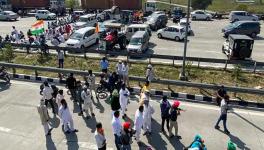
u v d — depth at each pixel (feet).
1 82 65.00
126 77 59.21
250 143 41.42
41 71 71.92
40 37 95.76
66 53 87.40
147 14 162.61
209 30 124.67
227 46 83.46
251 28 106.83
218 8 202.08
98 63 77.77
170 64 74.84
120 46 92.38
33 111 51.85
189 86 55.88
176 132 42.47
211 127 45.52
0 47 89.40
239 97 55.57
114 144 41.42
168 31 104.73
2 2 180.04
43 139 43.19
